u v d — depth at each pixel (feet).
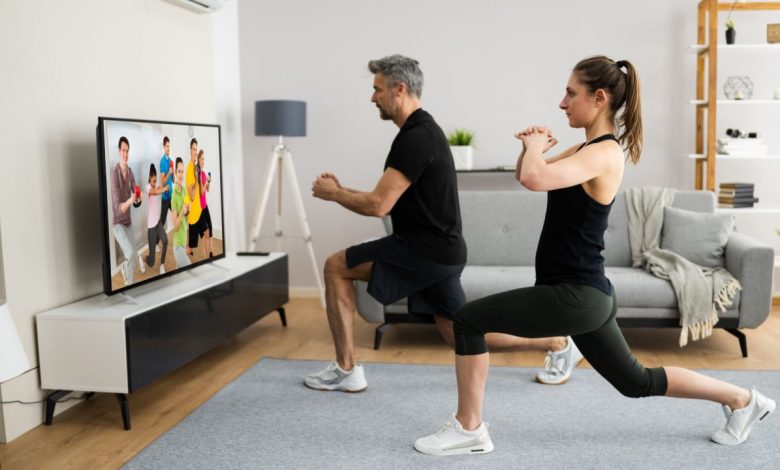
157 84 12.89
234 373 12.09
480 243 15.20
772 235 17.25
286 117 16.39
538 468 8.25
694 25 16.85
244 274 13.12
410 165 9.56
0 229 9.19
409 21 17.54
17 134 9.45
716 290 12.75
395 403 10.44
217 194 13.48
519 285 13.29
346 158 18.03
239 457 8.60
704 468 8.19
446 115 17.69
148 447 8.89
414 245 9.92
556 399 10.57
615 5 17.01
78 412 10.32
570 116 7.92
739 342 13.29
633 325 13.10
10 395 9.29
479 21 17.37
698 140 16.66
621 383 8.37
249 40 18.01
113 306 10.21
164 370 10.44
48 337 9.73
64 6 10.29
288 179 18.24
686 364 12.42
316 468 8.29
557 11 17.15
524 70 17.34
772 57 16.90
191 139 12.30
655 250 14.15
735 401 8.73
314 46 17.84
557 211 7.81
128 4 11.93
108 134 9.75
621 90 7.68
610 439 9.07
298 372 12.00
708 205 14.85
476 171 16.72
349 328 10.83
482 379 8.53
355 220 18.19
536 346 10.98
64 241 10.37
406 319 13.53
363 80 17.78
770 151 17.07
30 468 8.41
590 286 7.73
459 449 8.61
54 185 10.15
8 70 9.27
